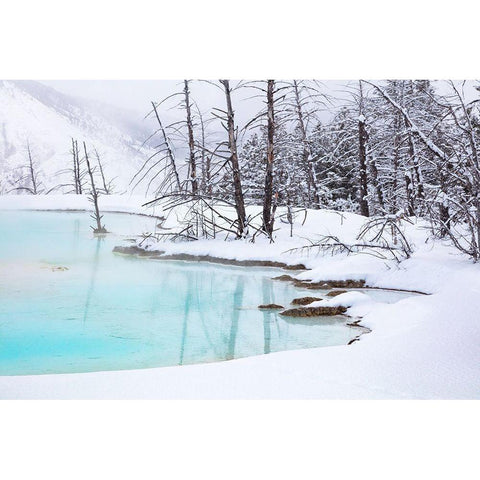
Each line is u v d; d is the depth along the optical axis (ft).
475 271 41.93
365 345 24.61
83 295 44.27
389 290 44.73
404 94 81.92
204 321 36.19
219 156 66.74
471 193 45.73
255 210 82.12
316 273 48.75
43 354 28.76
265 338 32.04
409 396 18.65
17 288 46.88
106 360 27.76
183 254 63.62
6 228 97.04
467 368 21.21
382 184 96.94
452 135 49.03
